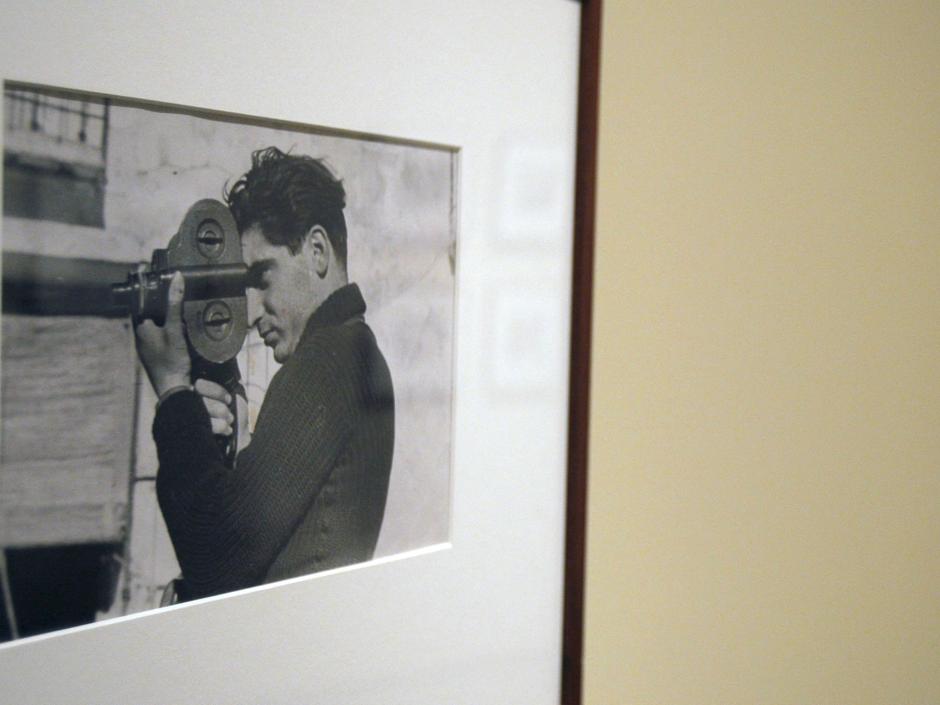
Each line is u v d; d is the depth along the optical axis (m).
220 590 0.49
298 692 0.54
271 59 0.49
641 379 0.80
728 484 0.89
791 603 0.97
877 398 1.05
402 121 0.57
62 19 0.41
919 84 1.07
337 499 0.55
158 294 0.45
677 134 0.81
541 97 0.67
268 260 0.50
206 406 0.47
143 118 0.44
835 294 0.99
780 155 0.92
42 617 0.42
